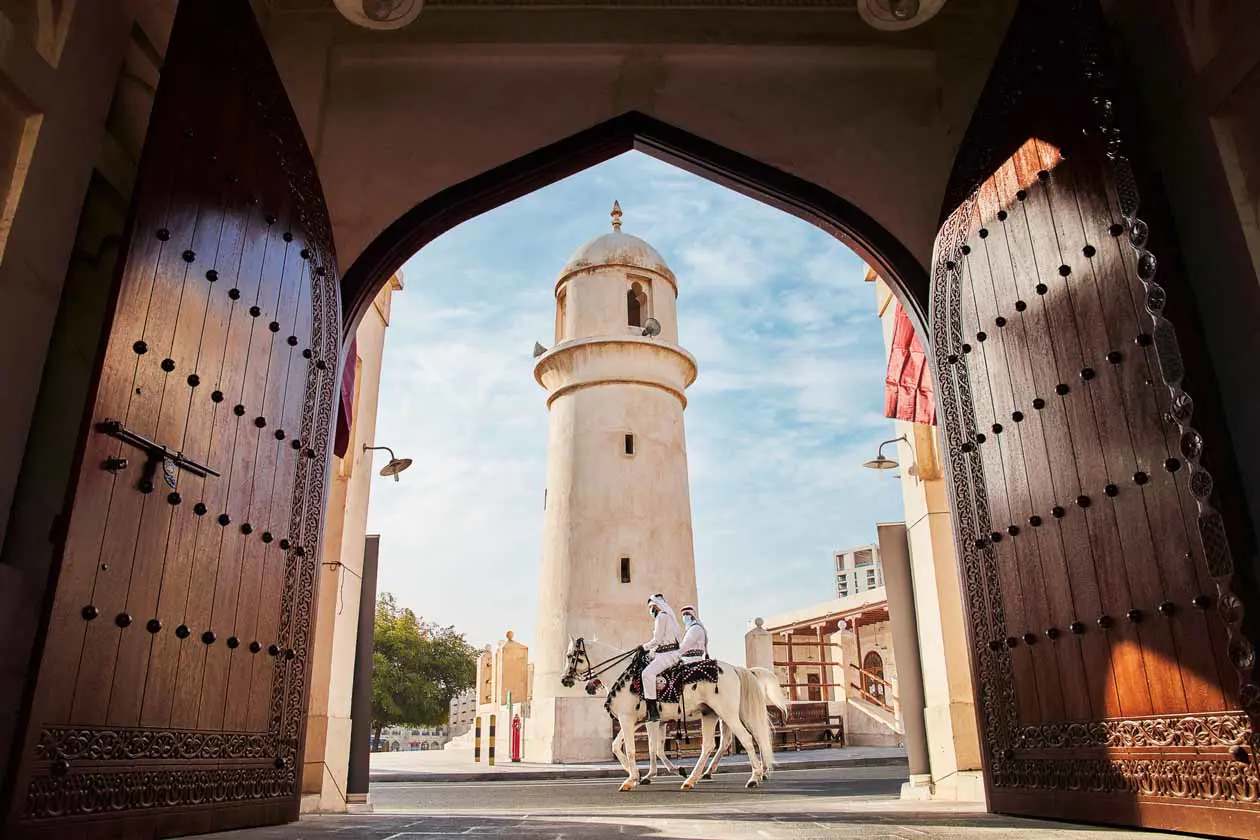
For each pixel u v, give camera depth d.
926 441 6.57
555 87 5.34
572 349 18.17
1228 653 2.62
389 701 33.31
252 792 3.41
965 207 4.38
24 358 2.83
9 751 2.48
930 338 4.70
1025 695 3.67
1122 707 3.09
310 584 4.07
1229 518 2.62
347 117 5.21
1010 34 4.06
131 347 2.84
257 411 3.66
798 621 23.52
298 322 4.11
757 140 5.23
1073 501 3.39
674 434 18.11
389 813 5.20
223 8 3.58
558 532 17.20
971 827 3.14
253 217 3.74
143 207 2.93
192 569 3.12
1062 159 3.56
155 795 2.83
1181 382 2.80
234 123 3.64
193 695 3.09
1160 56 3.47
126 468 2.78
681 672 9.06
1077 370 3.41
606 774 12.81
